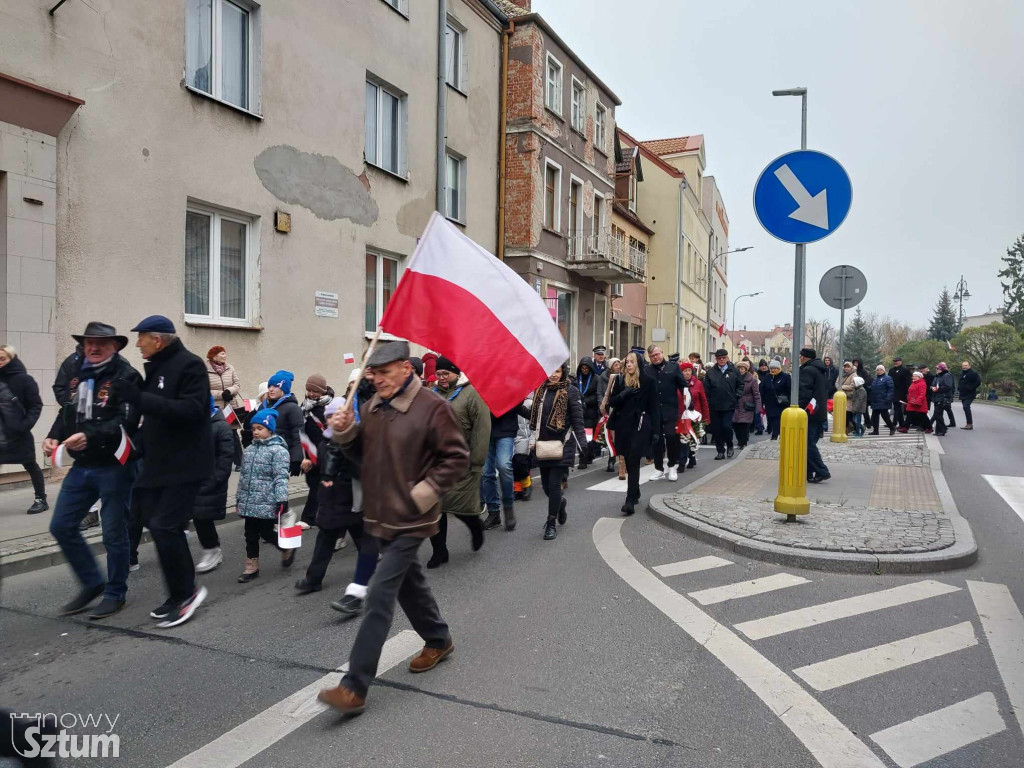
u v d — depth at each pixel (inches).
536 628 180.9
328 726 131.1
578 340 901.2
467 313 198.4
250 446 223.6
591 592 209.5
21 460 280.4
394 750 123.0
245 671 155.5
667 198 1384.1
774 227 277.1
